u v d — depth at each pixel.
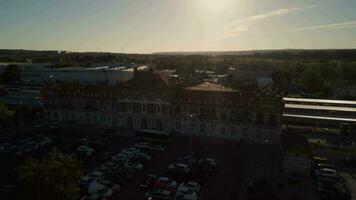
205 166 76.75
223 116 99.81
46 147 93.81
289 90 195.38
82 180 68.94
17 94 157.25
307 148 75.12
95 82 183.25
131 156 83.25
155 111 107.38
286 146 76.44
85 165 80.62
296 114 124.69
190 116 100.31
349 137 103.19
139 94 108.50
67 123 120.06
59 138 102.56
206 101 101.00
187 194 61.97
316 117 118.25
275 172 75.00
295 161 73.81
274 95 93.75
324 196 62.44
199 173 72.94
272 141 94.62
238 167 78.00
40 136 102.81
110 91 113.44
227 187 67.56
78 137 103.31
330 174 71.25
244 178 71.81
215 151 89.25
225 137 99.94
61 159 55.97
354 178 72.75
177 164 76.38
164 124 107.25
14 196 63.81
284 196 63.44
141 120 110.19
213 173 74.56
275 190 66.06
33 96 151.00
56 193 51.00
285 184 68.81
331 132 109.62
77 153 87.00
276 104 93.00
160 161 82.31
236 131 98.38
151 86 106.44
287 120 120.12
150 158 82.94
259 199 60.84
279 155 85.00
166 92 104.62
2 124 114.50
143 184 67.50
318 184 67.44
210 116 101.12
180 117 104.56
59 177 52.34
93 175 70.75
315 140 99.31
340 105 133.50
